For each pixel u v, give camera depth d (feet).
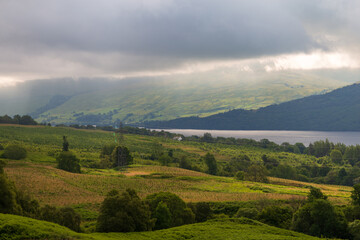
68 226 170.40
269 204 278.26
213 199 308.60
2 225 119.03
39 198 292.20
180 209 214.28
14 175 370.53
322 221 202.69
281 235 171.22
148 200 215.31
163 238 153.28
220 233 169.07
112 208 168.66
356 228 192.13
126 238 145.69
